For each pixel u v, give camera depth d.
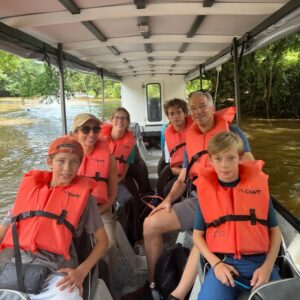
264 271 2.08
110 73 8.42
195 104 3.25
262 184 2.31
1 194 8.64
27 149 13.32
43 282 2.06
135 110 9.66
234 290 2.10
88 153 3.25
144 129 9.09
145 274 3.27
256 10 3.16
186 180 3.36
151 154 7.77
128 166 4.35
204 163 3.13
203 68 7.48
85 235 2.44
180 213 2.99
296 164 10.91
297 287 1.73
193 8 3.12
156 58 6.80
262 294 1.70
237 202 2.26
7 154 12.64
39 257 2.17
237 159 2.31
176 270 2.78
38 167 10.97
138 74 9.43
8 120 19.83
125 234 3.62
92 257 2.26
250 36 4.14
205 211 2.32
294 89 18.58
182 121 4.21
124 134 4.28
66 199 2.28
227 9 3.18
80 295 2.10
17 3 2.89
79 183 2.36
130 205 3.94
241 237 2.19
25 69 18.48
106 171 3.19
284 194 8.66
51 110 23.28
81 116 3.26
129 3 3.06
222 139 2.30
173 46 5.59
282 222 2.87
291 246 2.54
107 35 4.37
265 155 12.11
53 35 4.09
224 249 2.21
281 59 17.22
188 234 3.14
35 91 18.66
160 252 3.02
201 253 2.33
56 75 12.27
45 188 2.32
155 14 3.22
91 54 5.89
